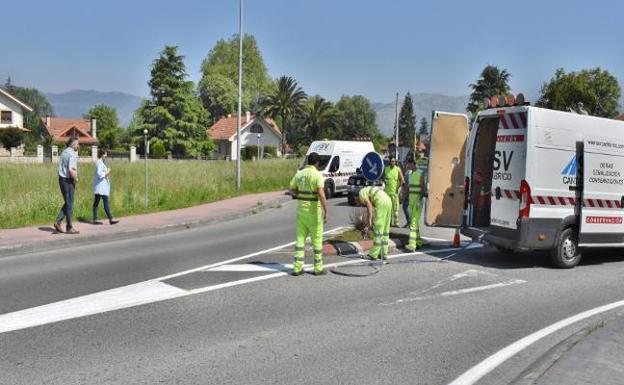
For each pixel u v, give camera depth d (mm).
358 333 5551
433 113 10203
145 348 5035
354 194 19719
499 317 6199
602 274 8703
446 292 7289
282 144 80000
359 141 24969
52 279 7695
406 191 13078
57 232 11445
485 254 10195
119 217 14625
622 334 5402
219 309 6297
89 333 5430
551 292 7422
